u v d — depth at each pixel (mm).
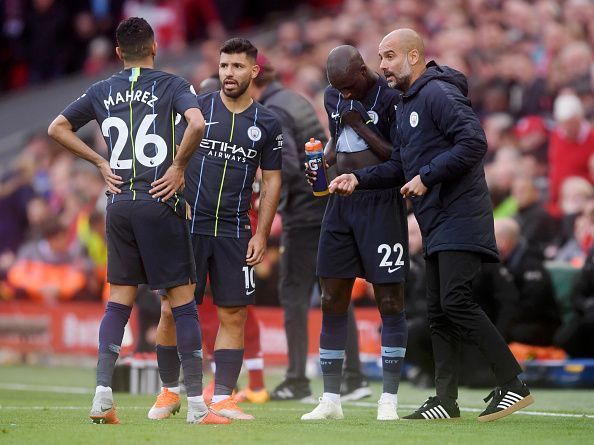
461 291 21031
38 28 76500
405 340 22281
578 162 42250
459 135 20672
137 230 20109
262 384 28484
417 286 33938
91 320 46312
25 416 22391
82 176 54562
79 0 76688
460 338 22188
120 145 20281
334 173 23094
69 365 47281
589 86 45906
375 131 22203
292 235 28734
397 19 58188
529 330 34312
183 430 18891
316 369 40062
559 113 42438
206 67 60531
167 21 74375
